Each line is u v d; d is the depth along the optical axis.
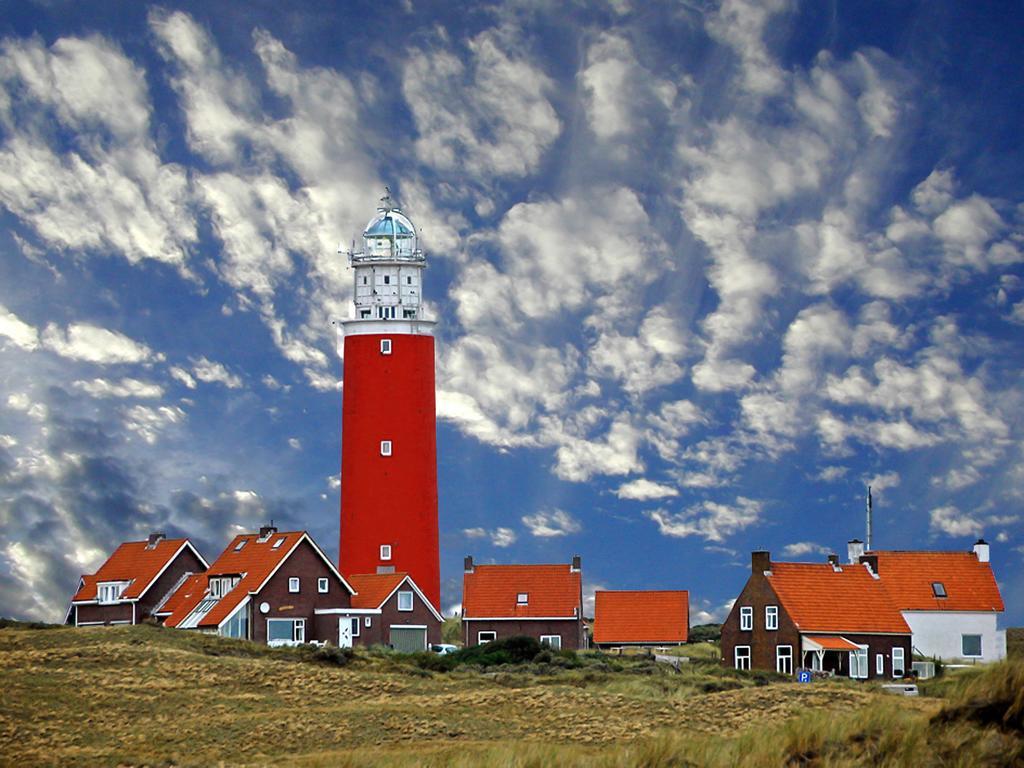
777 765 33.59
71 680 59.16
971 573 90.81
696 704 57.31
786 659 80.06
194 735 51.12
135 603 88.94
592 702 57.34
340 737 51.09
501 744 46.66
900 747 32.50
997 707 32.41
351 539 91.94
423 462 92.88
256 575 81.12
